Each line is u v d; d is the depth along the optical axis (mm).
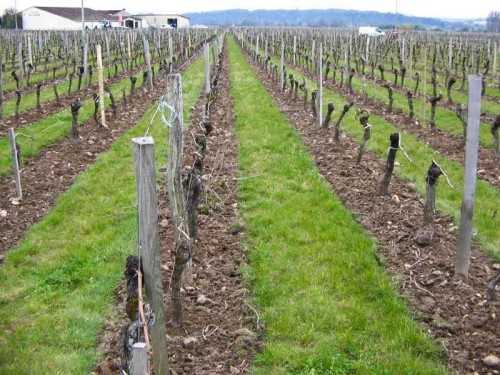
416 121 16969
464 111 18062
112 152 13172
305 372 5309
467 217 6793
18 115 17125
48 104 19875
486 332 5953
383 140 14203
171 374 5250
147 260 4598
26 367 5422
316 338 5848
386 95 22312
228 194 10234
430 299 6527
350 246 7992
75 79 27688
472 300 6500
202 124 10344
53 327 6145
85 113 17703
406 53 37719
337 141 13680
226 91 23250
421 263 7441
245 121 16375
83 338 5914
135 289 4617
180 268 5699
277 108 18891
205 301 6523
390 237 8305
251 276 7176
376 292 6746
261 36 56188
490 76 29312
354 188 10477
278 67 33781
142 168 4387
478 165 12250
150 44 48500
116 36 47125
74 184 10914
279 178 11086
